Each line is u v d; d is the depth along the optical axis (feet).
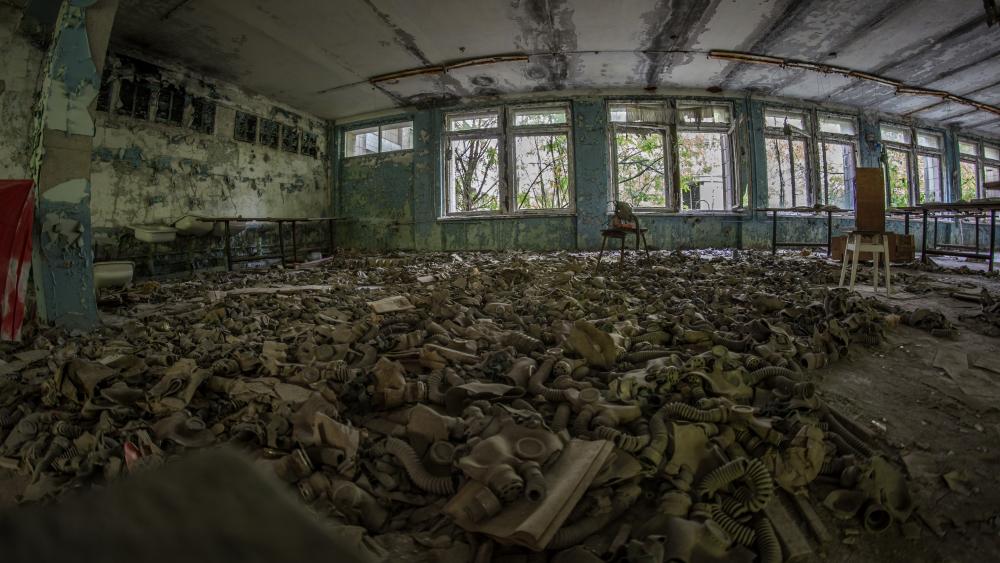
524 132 31.55
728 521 4.58
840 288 14.42
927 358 8.61
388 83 28.30
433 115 32.53
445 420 5.87
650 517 4.76
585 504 4.73
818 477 5.30
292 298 14.83
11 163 16.76
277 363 8.17
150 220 22.99
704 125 31.99
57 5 14.42
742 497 4.78
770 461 5.25
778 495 5.11
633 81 29.63
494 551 4.40
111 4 11.84
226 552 0.70
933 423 6.40
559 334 9.31
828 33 23.40
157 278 22.68
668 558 4.08
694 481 5.09
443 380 7.52
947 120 38.47
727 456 5.33
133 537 0.68
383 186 34.12
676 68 27.55
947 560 4.41
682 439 5.28
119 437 6.13
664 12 21.24
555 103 31.24
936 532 4.68
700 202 44.09
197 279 21.47
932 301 13.48
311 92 29.14
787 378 6.84
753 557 4.31
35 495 5.38
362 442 5.92
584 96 30.99
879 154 35.73
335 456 5.41
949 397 7.06
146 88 22.80
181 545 0.69
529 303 12.55
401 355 8.59
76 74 11.60
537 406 6.71
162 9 19.39
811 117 33.78
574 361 7.98
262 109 29.32
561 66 26.91
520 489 4.58
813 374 8.03
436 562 4.27
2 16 16.35
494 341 9.27
